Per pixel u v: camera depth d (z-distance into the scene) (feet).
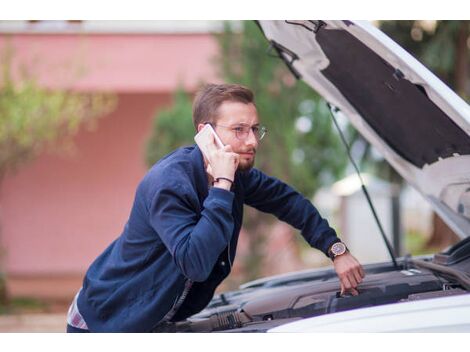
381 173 34.55
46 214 38.47
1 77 29.35
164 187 6.96
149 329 7.37
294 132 22.99
